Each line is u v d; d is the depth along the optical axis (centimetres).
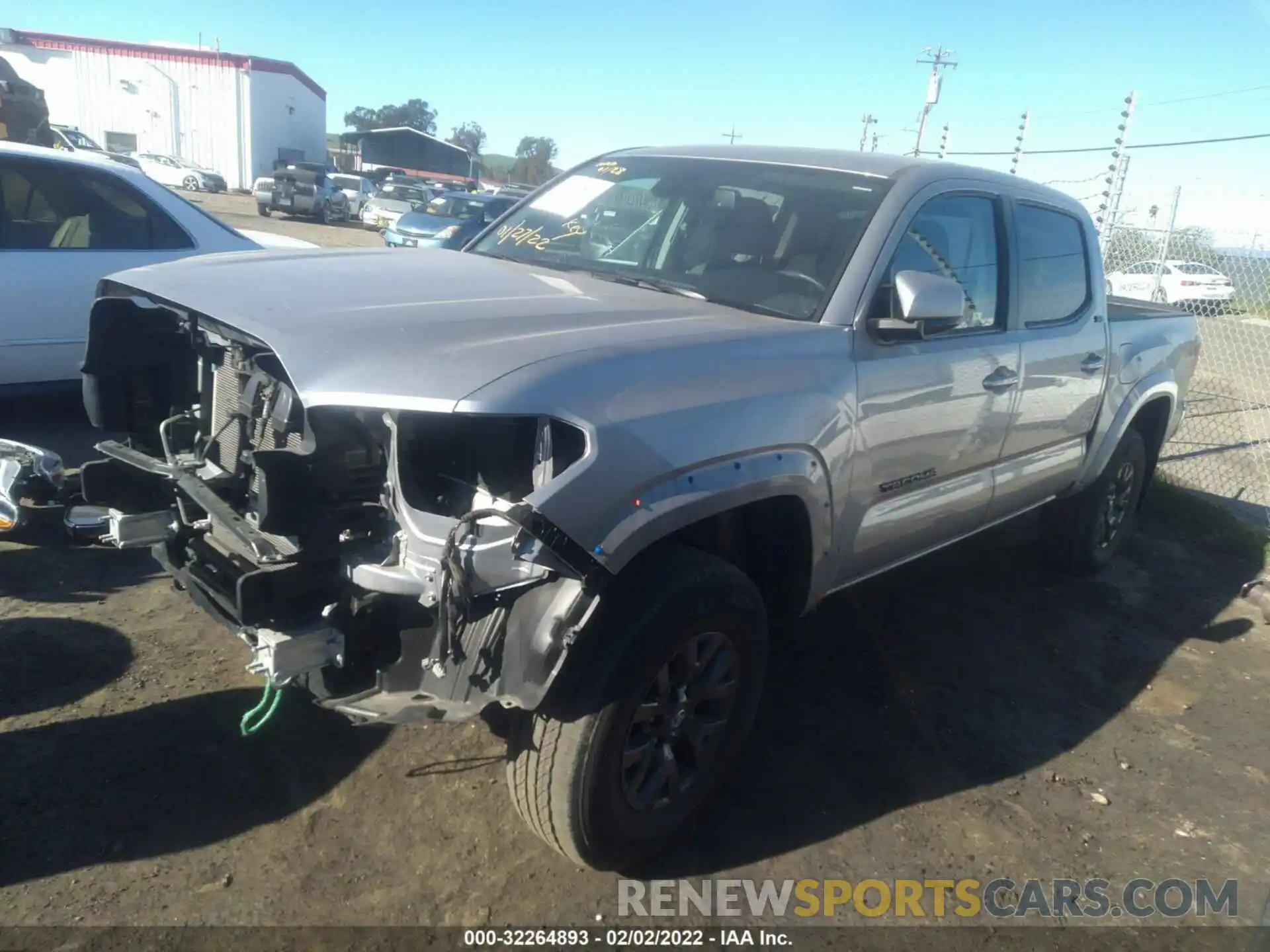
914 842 312
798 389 295
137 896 254
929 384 347
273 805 293
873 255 337
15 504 423
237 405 282
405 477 244
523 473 246
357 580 244
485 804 304
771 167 392
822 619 457
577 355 252
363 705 244
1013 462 424
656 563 264
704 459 260
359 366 238
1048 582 541
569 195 429
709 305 331
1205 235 1145
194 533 292
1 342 529
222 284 291
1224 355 1212
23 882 254
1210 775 373
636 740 269
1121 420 503
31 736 309
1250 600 550
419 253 380
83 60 3962
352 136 5909
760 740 355
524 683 235
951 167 391
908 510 359
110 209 570
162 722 323
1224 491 821
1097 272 478
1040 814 335
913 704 394
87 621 382
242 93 4091
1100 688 430
